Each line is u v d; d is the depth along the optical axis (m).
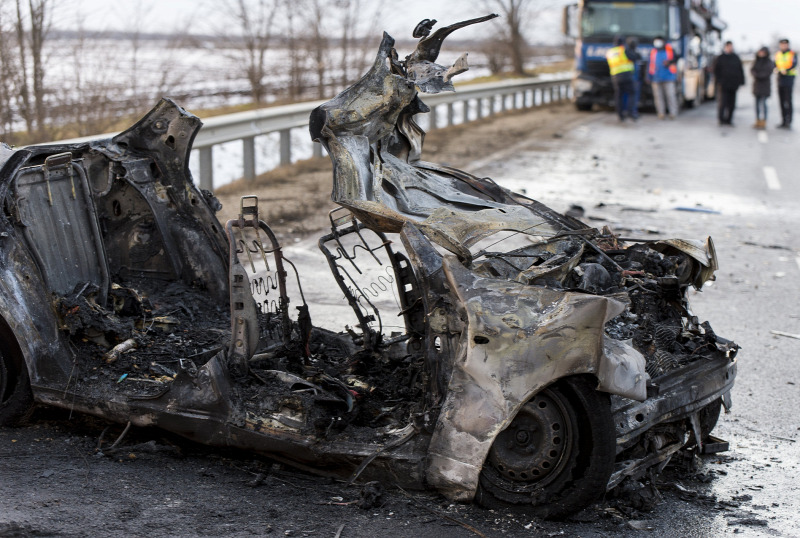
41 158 5.02
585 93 27.25
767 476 4.54
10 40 12.08
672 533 3.79
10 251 4.48
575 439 3.75
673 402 4.09
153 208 5.78
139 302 5.25
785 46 24.02
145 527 3.51
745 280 8.97
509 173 15.03
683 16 26.70
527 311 3.74
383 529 3.63
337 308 7.25
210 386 4.14
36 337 4.48
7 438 4.42
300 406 4.03
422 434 3.91
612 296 3.80
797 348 6.83
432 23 4.57
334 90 20.22
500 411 3.71
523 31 35.97
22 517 3.49
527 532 3.69
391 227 4.17
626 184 14.41
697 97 30.53
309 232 9.94
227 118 11.97
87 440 4.44
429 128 20.31
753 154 18.81
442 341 3.90
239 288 4.32
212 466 4.24
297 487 4.02
